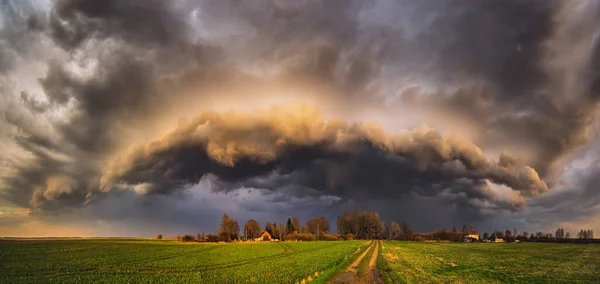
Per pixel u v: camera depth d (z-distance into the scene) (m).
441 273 47.44
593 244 165.75
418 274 44.94
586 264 64.00
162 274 49.31
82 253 78.00
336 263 57.00
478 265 59.44
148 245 110.06
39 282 42.62
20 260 63.28
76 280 44.06
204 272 50.69
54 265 57.34
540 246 140.38
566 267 58.16
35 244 96.25
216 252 87.31
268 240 181.38
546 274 48.44
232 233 182.12
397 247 112.06
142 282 42.84
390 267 51.41
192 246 110.00
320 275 43.56
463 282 39.69
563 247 131.88
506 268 55.09
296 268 52.12
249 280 42.81
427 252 91.44
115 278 45.69
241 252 87.50
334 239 183.00
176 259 69.06
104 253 79.50
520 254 90.00
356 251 87.44
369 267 51.56
